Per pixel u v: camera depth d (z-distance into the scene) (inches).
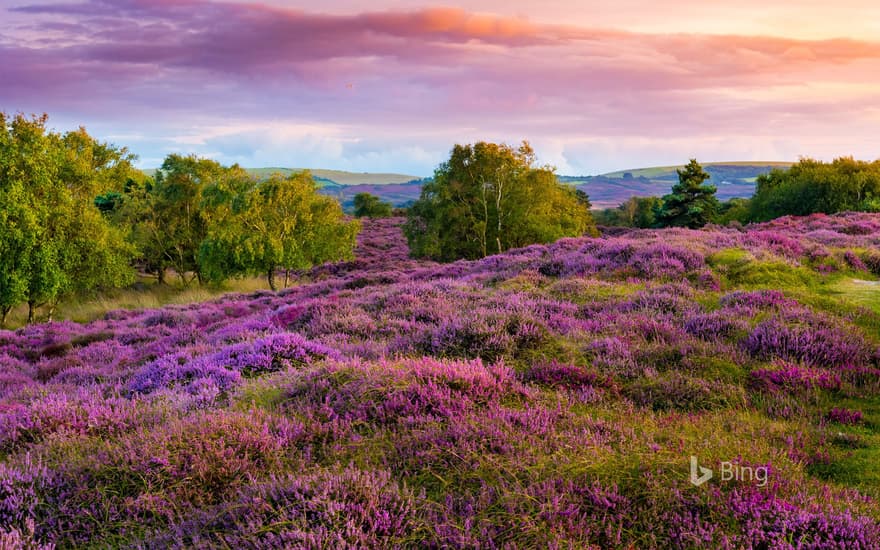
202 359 395.5
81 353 620.7
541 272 695.1
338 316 517.7
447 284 664.4
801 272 559.5
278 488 163.3
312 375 293.3
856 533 144.6
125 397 354.9
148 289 1547.7
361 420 232.7
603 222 5098.4
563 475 172.1
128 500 172.9
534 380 303.7
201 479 185.6
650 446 195.6
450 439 206.2
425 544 140.9
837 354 327.9
